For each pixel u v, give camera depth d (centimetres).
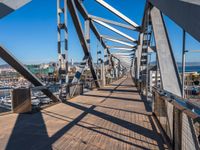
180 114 311
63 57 1029
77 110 771
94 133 494
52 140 446
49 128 533
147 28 1006
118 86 2053
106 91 1540
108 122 595
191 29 208
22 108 704
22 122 591
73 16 1213
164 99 457
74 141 440
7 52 624
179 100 320
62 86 989
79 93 1318
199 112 221
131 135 478
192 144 253
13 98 708
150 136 470
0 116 658
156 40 624
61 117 654
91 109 793
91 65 1515
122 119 630
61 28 1025
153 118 643
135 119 631
